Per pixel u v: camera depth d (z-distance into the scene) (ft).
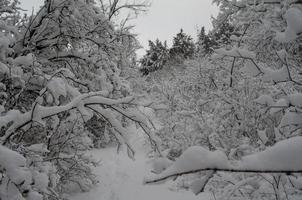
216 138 20.86
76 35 19.16
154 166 3.74
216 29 20.51
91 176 25.00
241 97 20.18
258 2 16.01
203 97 27.68
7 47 12.63
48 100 10.02
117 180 28.22
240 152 15.49
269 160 3.40
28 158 10.61
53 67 19.52
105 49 21.04
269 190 13.83
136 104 11.25
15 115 9.00
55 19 17.63
